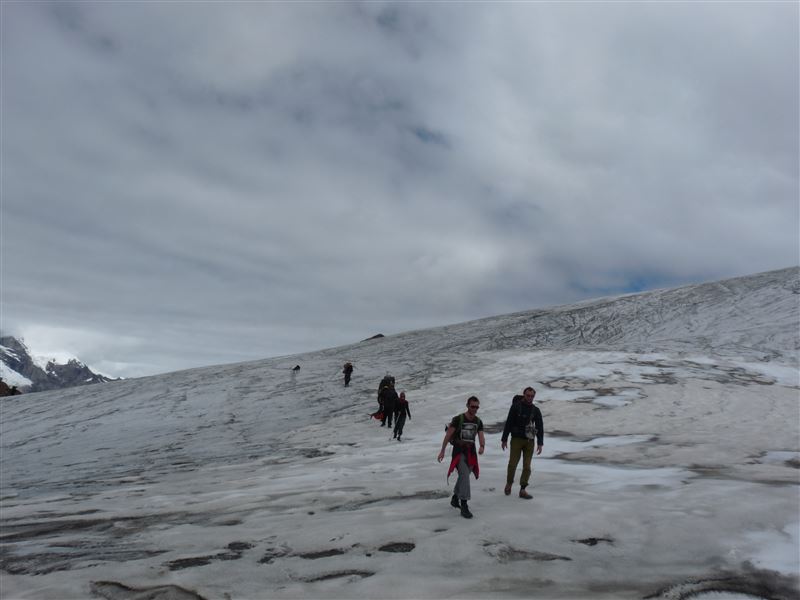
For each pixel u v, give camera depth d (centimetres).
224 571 645
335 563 655
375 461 1515
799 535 717
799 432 1758
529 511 849
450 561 646
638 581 582
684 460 1327
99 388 4306
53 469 1827
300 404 2836
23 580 659
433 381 3053
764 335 3822
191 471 1596
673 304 5559
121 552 759
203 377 4144
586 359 3281
